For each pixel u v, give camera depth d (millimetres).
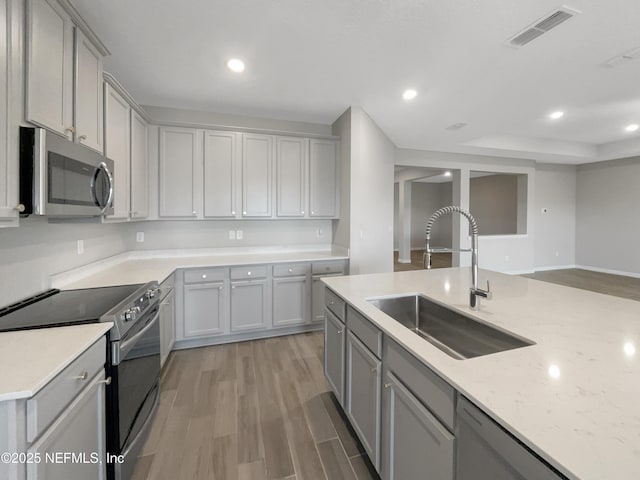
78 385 1085
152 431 1821
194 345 3004
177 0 1705
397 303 1762
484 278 2182
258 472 1535
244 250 3627
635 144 5301
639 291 4984
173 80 2664
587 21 1913
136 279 2193
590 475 521
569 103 3338
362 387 1534
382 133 4078
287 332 3326
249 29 1973
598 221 6688
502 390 785
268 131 3328
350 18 1866
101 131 1911
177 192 3094
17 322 1300
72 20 1574
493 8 1783
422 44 2148
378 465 1370
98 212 1756
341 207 3621
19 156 1221
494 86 2855
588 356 974
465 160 5797
